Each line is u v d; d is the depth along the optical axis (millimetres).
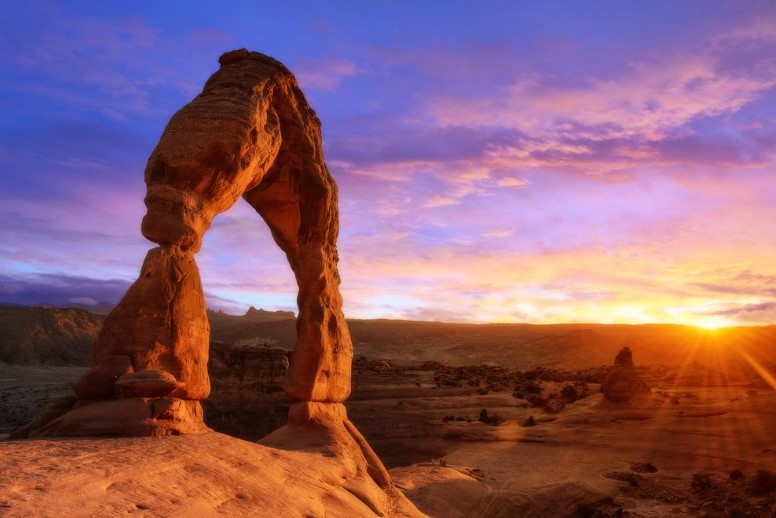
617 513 32719
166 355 12523
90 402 11656
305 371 17844
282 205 18875
